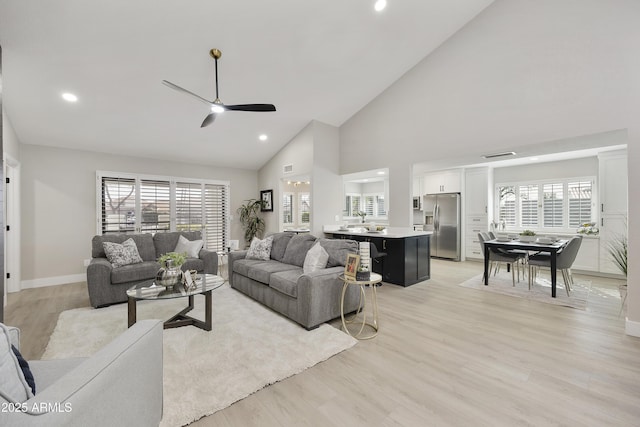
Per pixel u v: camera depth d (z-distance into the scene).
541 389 1.84
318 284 2.76
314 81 4.30
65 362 1.32
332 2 3.10
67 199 4.66
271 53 3.54
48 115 3.83
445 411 1.64
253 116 4.81
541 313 3.21
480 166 6.55
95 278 3.36
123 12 2.63
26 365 1.04
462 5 3.65
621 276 4.73
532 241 4.39
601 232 4.91
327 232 5.39
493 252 4.77
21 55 2.85
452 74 4.13
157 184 5.52
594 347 2.40
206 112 4.34
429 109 4.41
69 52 2.92
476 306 3.46
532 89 3.41
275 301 3.16
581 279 4.78
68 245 4.66
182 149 5.37
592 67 3.00
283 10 3.02
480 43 3.85
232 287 4.28
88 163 4.86
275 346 2.39
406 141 4.71
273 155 6.43
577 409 1.65
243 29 3.11
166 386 1.84
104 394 0.95
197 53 3.27
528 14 3.44
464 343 2.48
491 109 3.75
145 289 2.78
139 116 4.18
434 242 7.14
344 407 1.67
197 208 6.03
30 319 3.06
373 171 5.39
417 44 4.13
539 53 3.37
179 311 3.29
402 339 2.56
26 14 2.47
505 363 2.15
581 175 5.55
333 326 2.87
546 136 3.31
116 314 3.19
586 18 3.04
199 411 1.61
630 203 2.70
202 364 2.11
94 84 3.41
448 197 6.91
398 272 4.42
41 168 4.45
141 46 3.02
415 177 7.59
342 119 5.61
